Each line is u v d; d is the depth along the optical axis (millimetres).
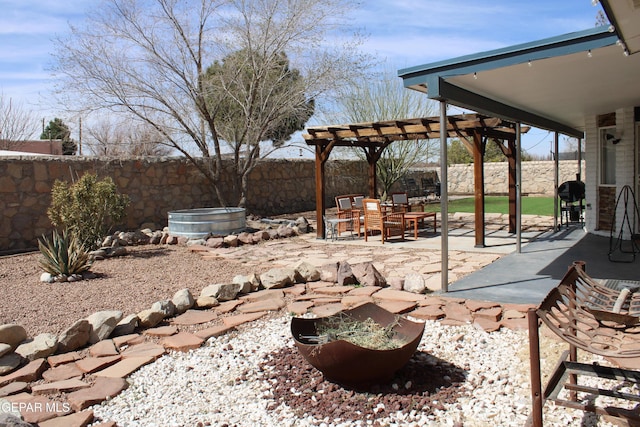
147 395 3150
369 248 9125
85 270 6785
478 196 8773
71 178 10188
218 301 5195
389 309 4664
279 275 5793
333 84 12062
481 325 4184
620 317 2547
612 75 5219
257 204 14773
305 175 16766
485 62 4578
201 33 11383
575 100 6957
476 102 5910
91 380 3336
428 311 4590
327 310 4793
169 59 11281
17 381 3291
